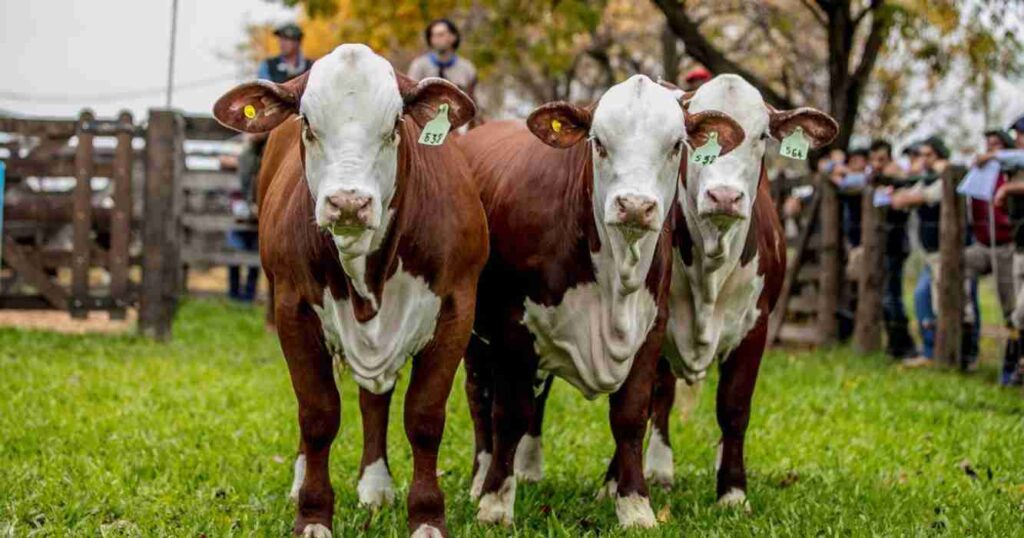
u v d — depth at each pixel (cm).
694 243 686
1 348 1306
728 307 707
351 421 965
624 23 3006
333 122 527
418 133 593
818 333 1559
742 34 2636
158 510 679
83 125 1477
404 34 2003
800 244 1600
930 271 1393
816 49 2773
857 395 1130
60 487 716
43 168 1497
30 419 919
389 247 566
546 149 680
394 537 601
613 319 632
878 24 1688
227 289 2372
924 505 727
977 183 1247
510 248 666
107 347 1359
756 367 723
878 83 2492
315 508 600
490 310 682
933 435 966
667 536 612
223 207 2147
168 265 1477
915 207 1378
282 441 883
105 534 621
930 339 1401
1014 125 1217
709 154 620
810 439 938
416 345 597
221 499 710
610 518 677
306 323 600
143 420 942
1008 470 848
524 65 2980
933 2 1599
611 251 625
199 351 1371
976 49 1631
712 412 1035
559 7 1769
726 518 666
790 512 685
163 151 1474
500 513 664
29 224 1800
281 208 610
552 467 830
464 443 906
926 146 1402
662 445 790
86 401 1017
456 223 595
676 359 716
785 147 680
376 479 707
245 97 557
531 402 680
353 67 533
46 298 1484
